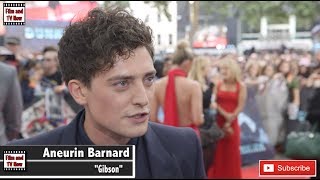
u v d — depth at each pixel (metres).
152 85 0.77
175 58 3.02
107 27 0.74
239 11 7.87
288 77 5.29
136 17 0.78
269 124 5.06
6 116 2.29
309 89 4.89
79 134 0.84
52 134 0.85
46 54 3.32
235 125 3.75
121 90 0.74
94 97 0.76
